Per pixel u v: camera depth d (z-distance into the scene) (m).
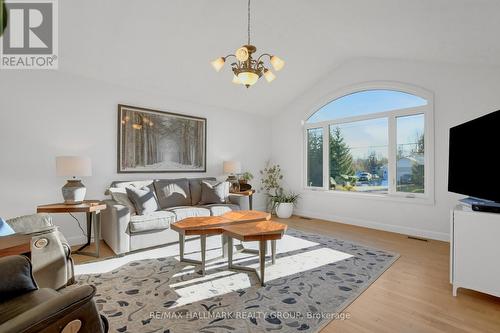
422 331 1.78
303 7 3.12
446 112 3.74
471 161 2.50
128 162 4.06
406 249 3.42
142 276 2.61
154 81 4.09
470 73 3.54
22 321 0.74
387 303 2.13
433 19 2.60
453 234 2.29
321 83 5.30
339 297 2.22
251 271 2.73
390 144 4.38
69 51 3.18
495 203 2.30
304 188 5.66
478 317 1.94
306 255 3.20
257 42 3.83
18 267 1.36
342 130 5.09
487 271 2.13
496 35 2.56
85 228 3.68
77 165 3.07
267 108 5.84
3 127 3.08
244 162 5.77
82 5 2.64
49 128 3.38
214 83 4.50
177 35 3.29
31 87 3.25
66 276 1.85
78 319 0.88
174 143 4.61
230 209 4.20
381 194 4.52
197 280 2.52
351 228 4.55
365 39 3.69
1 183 3.07
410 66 4.09
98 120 3.78
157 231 3.44
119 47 3.28
